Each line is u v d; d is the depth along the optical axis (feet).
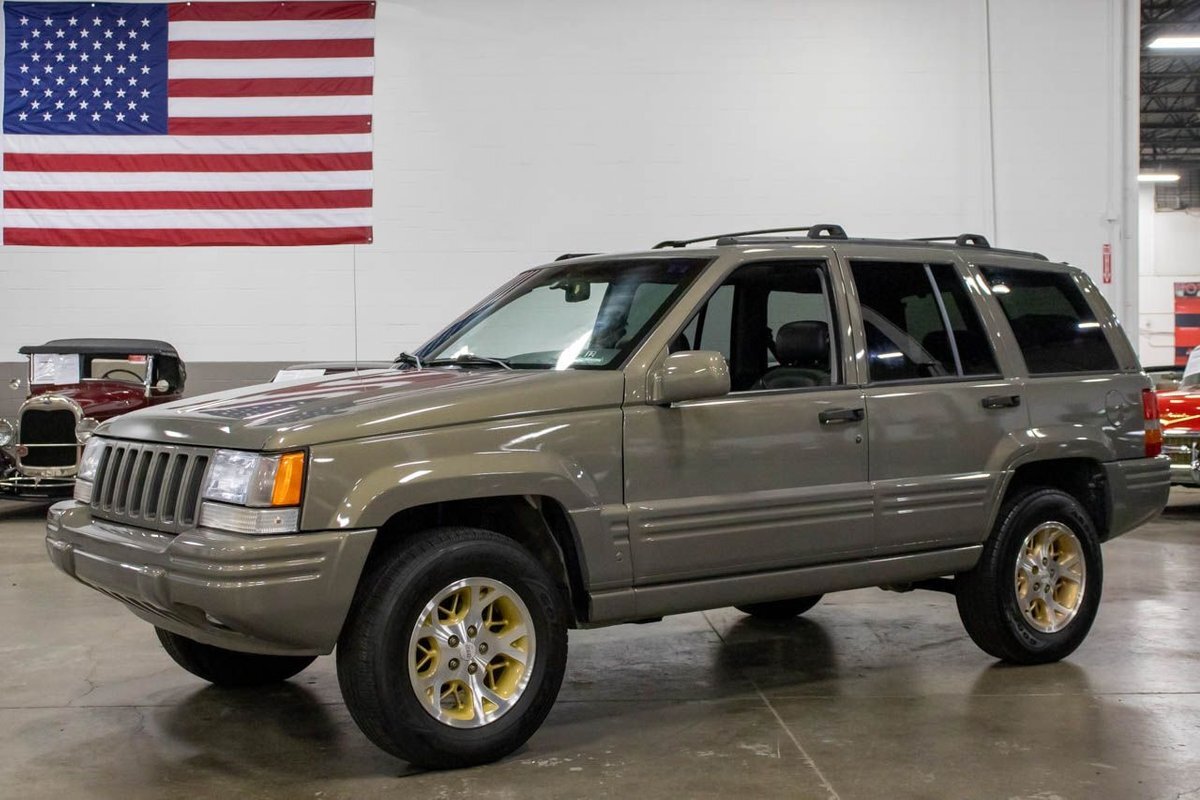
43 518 35.78
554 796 11.88
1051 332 17.79
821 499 14.88
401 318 43.50
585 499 13.24
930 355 16.31
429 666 12.59
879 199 44.04
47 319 42.88
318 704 15.51
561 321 15.38
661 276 15.10
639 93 43.62
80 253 42.88
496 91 43.47
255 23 43.04
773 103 43.80
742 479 14.40
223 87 43.01
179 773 12.78
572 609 13.88
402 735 12.17
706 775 12.50
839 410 15.12
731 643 18.93
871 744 13.55
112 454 14.02
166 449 13.04
